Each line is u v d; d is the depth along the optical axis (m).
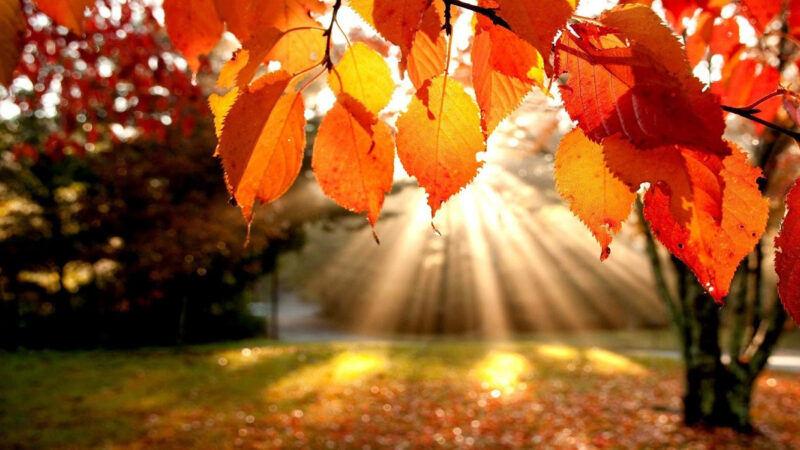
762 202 0.52
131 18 4.43
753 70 1.14
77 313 18.98
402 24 0.58
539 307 23.84
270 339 22.52
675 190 0.51
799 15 0.90
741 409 8.20
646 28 0.53
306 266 31.34
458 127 0.62
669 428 8.25
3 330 18.12
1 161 16.22
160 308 19.95
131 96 5.36
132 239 14.06
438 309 24.84
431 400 10.39
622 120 0.50
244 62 0.65
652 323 23.08
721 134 0.47
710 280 0.53
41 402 10.09
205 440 7.90
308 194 14.53
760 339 8.27
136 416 9.19
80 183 16.16
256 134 0.59
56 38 4.39
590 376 12.55
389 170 0.67
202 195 13.38
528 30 0.50
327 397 10.67
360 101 0.66
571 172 0.59
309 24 0.68
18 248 16.55
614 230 0.58
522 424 8.78
